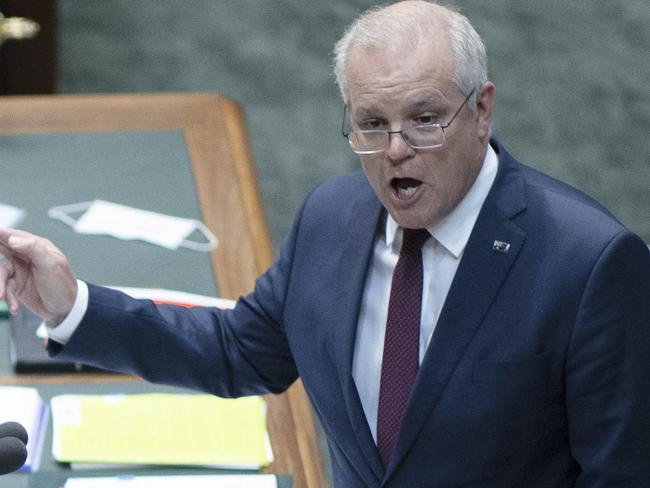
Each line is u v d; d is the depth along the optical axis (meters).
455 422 8.07
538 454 8.21
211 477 9.45
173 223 13.23
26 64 20.36
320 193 8.93
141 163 14.26
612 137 21.80
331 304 8.54
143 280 12.32
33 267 8.66
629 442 7.89
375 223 8.52
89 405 10.15
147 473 9.54
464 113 7.62
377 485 8.41
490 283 8.05
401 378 8.30
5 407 10.04
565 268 7.93
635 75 21.97
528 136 21.75
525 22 22.14
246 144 14.67
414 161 7.57
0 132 14.78
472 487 8.22
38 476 9.44
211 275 12.45
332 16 22.12
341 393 8.49
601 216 8.06
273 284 8.97
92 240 12.94
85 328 8.84
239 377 9.12
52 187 13.80
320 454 10.22
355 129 7.70
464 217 8.19
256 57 22.00
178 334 9.02
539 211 8.12
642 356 7.95
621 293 7.89
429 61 7.46
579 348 7.87
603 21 22.16
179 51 21.98
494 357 8.01
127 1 22.09
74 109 15.16
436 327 8.12
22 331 11.21
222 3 22.17
